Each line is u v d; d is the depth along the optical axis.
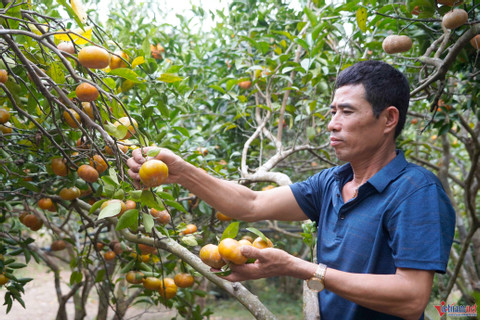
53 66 1.48
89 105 1.50
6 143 1.86
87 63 1.26
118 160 1.31
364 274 1.15
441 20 1.81
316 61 2.68
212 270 1.30
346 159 1.32
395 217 1.19
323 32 2.73
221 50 3.54
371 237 1.25
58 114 1.57
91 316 7.50
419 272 1.12
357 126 1.27
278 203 1.59
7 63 1.43
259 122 3.02
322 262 1.40
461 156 5.49
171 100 3.02
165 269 2.70
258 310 1.48
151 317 7.30
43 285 9.80
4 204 2.23
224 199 1.51
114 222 1.88
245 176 2.42
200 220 3.06
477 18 1.92
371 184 1.26
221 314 8.59
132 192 1.24
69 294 3.65
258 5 3.68
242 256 1.19
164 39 3.41
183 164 1.42
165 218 1.74
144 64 1.99
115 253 2.79
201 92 3.59
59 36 1.34
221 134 3.75
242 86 3.14
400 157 1.31
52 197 1.98
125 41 1.93
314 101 2.57
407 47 1.96
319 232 1.48
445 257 1.11
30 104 1.51
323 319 1.41
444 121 2.84
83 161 1.79
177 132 2.93
